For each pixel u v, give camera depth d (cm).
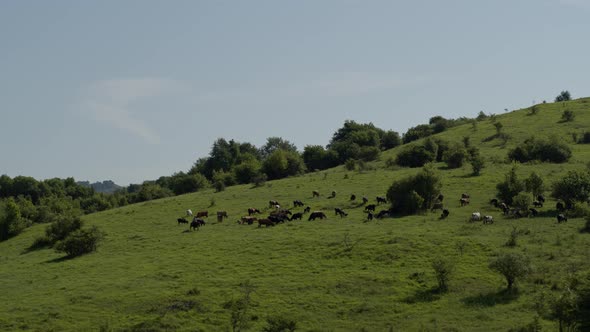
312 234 5800
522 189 6738
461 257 4700
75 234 6266
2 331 3859
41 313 4159
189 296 4294
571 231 5219
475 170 8588
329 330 3609
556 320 3481
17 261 6341
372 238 5397
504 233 5300
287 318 3819
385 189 8081
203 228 6775
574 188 6194
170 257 5506
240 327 3716
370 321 3722
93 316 4050
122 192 19838
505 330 3359
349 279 4450
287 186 9350
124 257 5750
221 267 4997
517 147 9594
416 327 3541
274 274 4706
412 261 4719
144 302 4238
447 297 3988
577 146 10256
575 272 4097
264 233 6072
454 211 6481
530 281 4094
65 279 5119
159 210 8331
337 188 8581
